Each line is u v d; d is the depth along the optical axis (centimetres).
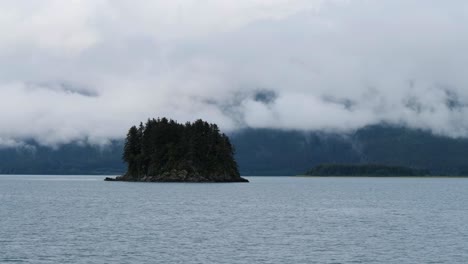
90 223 7456
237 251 5269
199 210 9731
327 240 5969
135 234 6350
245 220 8006
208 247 5478
